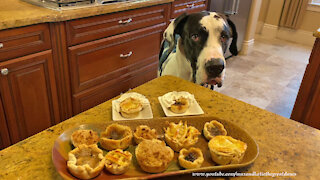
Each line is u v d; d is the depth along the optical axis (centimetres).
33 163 70
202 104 101
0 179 65
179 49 140
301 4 416
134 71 226
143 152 70
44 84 166
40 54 156
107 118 90
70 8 166
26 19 140
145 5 204
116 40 196
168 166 72
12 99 153
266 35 468
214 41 128
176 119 86
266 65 354
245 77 319
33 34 148
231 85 298
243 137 81
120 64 211
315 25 421
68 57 171
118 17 191
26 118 165
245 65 351
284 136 86
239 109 99
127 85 225
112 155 70
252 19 367
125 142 76
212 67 122
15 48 144
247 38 378
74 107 189
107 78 204
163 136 84
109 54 198
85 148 71
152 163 68
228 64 351
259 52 397
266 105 263
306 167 75
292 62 367
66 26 161
